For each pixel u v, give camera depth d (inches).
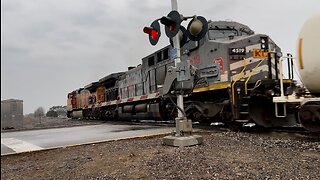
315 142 261.6
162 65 547.2
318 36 262.2
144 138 331.9
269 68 385.7
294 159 189.0
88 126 639.8
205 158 193.2
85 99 1225.4
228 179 148.3
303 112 282.8
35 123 998.4
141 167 180.7
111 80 892.0
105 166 195.2
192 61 455.5
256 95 362.6
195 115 440.5
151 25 278.8
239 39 395.9
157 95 553.3
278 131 352.2
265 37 406.9
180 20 254.7
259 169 163.9
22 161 252.5
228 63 386.0
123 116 760.3
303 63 276.2
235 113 362.0
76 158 233.0
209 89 407.2
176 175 159.2
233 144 255.4
